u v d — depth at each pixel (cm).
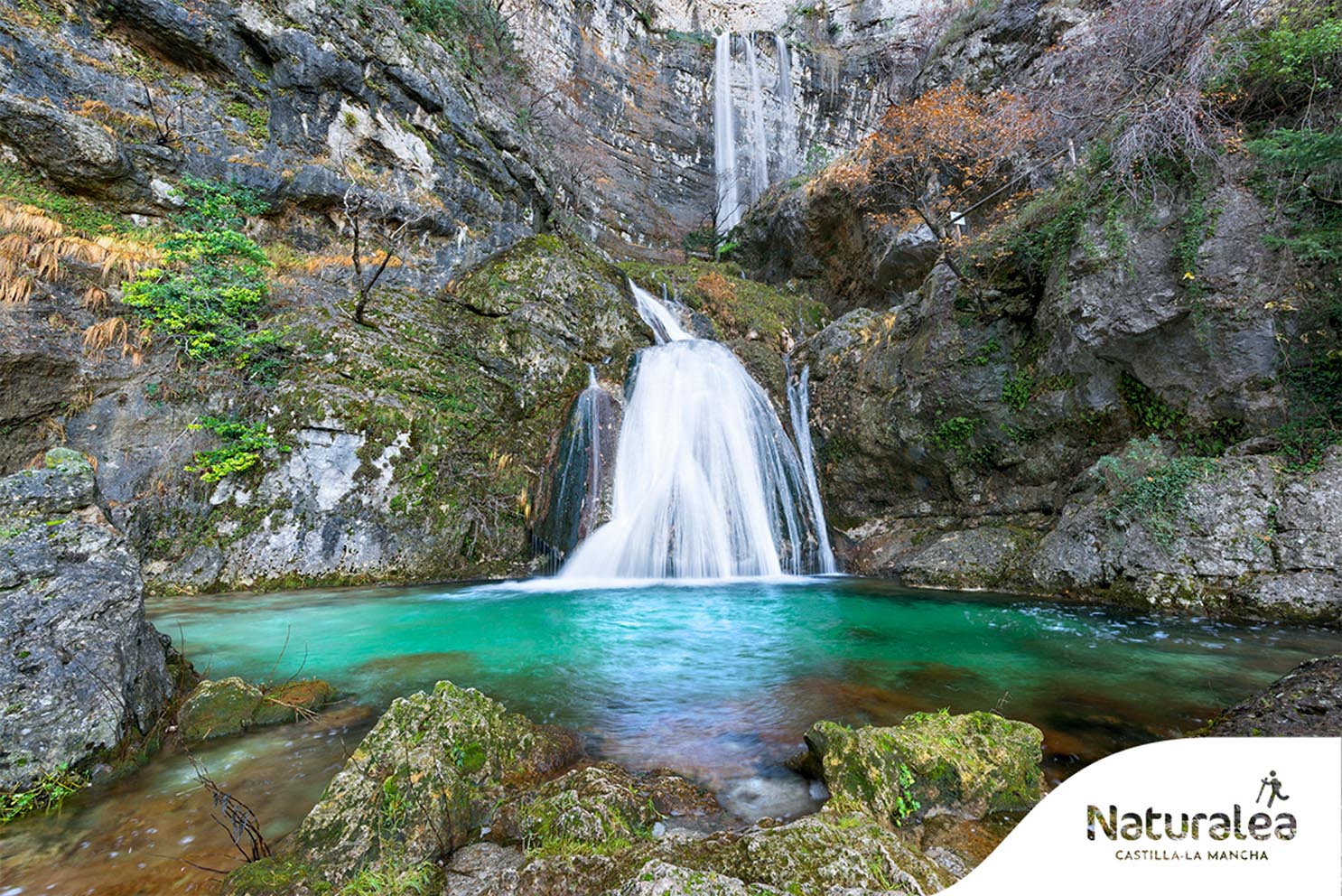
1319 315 681
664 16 2845
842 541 1256
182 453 918
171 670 434
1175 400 799
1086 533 821
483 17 1827
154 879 244
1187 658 544
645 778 324
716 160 2761
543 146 1950
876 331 1322
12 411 810
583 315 1402
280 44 1210
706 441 1223
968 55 1669
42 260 867
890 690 471
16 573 351
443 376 1165
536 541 1128
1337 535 634
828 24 2856
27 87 962
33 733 307
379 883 225
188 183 1098
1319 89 692
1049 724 395
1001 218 1336
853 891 192
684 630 696
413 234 1395
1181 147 748
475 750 312
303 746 373
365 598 879
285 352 1052
